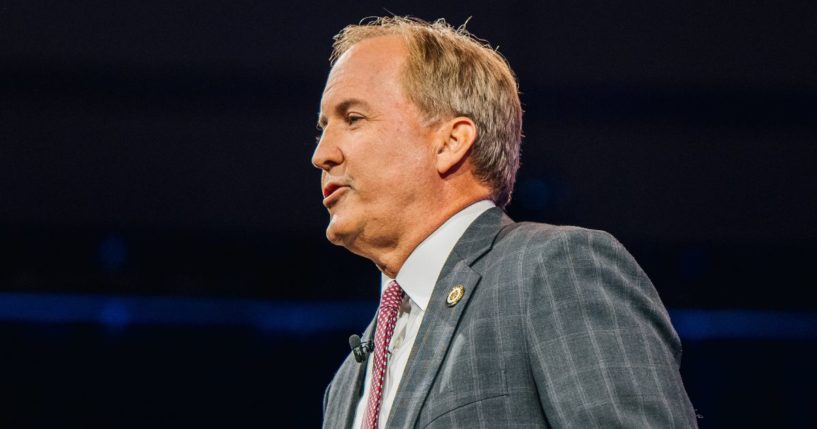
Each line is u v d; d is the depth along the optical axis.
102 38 10.20
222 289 10.68
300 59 10.23
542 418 3.29
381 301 3.95
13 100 10.24
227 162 10.48
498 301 3.49
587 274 3.43
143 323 10.63
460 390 3.36
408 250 3.97
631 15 10.20
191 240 10.60
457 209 4.00
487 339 3.43
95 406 10.57
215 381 10.68
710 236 10.43
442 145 4.04
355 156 3.97
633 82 10.23
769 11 10.14
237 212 10.48
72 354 10.58
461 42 4.30
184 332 10.66
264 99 10.41
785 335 10.59
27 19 10.16
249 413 10.65
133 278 10.59
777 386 10.60
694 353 10.68
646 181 10.41
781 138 10.41
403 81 4.06
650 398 3.12
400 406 3.44
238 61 10.24
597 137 10.35
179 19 10.24
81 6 10.20
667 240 10.45
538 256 3.52
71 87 10.30
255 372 10.70
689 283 10.60
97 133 10.38
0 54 10.14
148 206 10.43
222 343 10.70
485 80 4.19
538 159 10.29
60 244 10.47
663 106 10.36
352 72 4.12
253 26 10.23
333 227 3.98
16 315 10.47
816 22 10.10
